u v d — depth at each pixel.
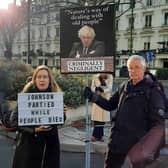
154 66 67.19
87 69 5.75
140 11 72.88
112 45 5.59
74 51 5.76
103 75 8.38
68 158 7.53
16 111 4.75
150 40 71.94
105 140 8.55
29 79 5.17
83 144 8.23
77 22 5.69
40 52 88.25
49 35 87.50
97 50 5.66
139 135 4.34
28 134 4.73
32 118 4.73
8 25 37.56
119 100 4.62
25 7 36.38
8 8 36.75
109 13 5.55
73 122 11.45
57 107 4.79
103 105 4.91
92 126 8.93
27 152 4.71
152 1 71.56
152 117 4.30
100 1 23.66
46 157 4.79
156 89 4.38
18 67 14.05
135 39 73.94
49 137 4.81
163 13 70.00
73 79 12.91
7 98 11.92
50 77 4.84
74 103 11.75
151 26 71.62
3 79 12.32
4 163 7.08
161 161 4.58
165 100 4.46
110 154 4.56
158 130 4.32
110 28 5.57
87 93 5.05
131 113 4.39
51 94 4.77
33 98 4.73
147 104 4.35
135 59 4.42
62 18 5.77
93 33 5.64
